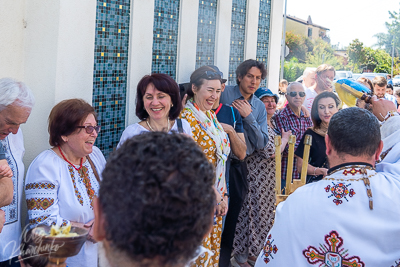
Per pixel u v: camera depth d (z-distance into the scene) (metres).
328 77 5.27
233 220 3.59
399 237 1.49
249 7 4.41
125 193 0.80
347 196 1.54
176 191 0.80
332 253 1.51
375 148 1.61
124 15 3.16
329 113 3.68
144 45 3.31
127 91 3.25
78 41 2.77
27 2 2.69
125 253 0.83
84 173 2.31
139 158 0.81
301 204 1.60
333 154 1.66
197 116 2.95
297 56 37.50
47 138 2.69
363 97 2.66
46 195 2.12
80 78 2.82
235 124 3.38
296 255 1.56
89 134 2.23
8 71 2.62
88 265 2.16
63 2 2.62
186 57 3.73
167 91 2.67
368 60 32.00
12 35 2.63
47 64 2.66
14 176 2.14
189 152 0.84
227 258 3.61
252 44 4.52
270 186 3.76
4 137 2.05
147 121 2.78
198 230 0.85
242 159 3.41
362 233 1.50
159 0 3.43
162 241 0.81
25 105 2.00
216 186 2.98
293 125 4.17
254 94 4.17
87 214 2.22
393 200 1.52
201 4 3.84
